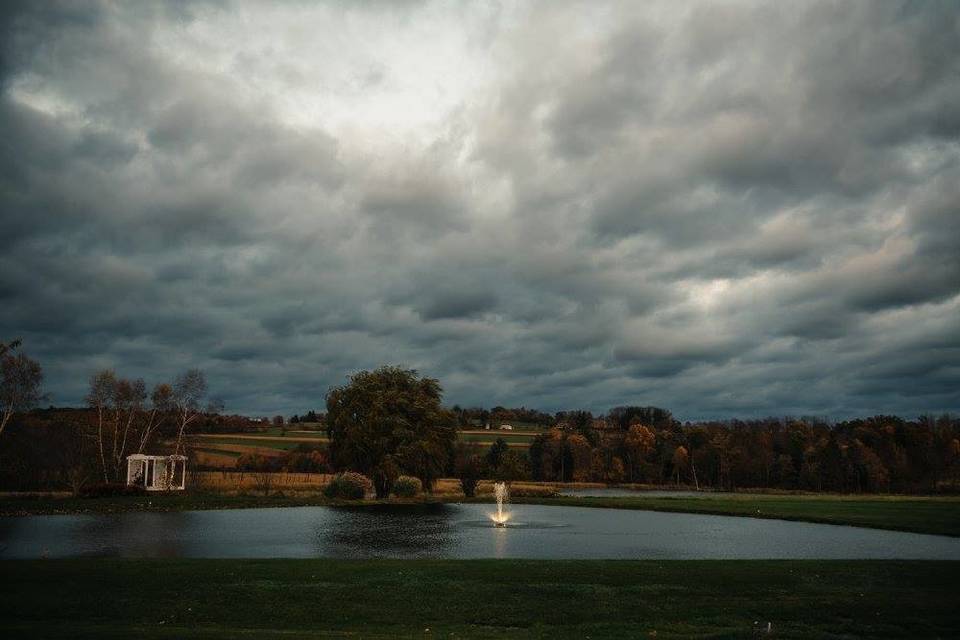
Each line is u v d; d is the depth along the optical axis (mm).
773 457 130125
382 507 58219
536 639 14453
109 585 19297
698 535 37750
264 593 18516
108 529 38094
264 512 51281
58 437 79562
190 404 77188
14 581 19719
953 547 32562
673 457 141250
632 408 190125
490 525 42844
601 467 143250
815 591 19062
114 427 79562
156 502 54750
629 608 17344
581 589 19156
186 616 16406
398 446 72500
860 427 133250
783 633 15203
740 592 18938
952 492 112125
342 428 73688
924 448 119250
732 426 150000
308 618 16359
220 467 111312
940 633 15445
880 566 22625
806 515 49750
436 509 56750
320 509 54969
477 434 177875
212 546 31062
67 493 64625
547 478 144250
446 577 20562
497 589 19109
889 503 64188
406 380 76750
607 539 35375
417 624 15938
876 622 16188
